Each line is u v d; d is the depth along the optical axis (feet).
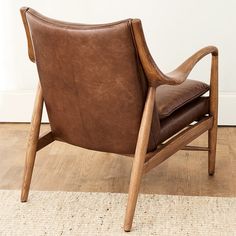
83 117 7.22
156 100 7.51
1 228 7.26
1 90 10.94
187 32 10.19
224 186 8.32
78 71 6.77
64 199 7.93
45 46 6.88
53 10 10.30
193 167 8.97
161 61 10.43
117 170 8.92
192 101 8.13
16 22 10.41
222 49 10.22
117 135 7.16
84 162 9.23
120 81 6.66
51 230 7.19
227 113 10.59
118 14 10.21
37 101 7.72
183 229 7.13
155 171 8.84
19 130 10.78
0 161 9.40
